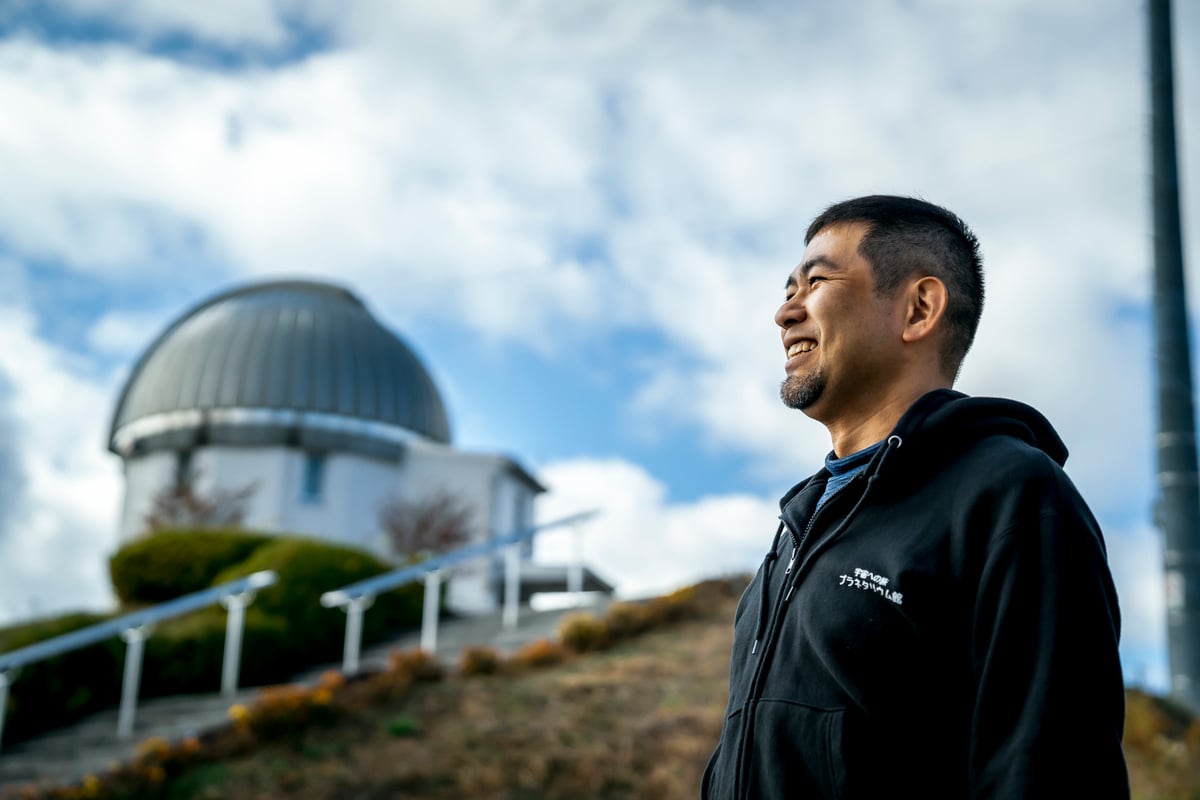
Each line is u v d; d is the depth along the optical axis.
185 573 17.45
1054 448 2.35
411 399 31.66
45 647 11.62
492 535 29.86
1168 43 12.16
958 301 2.48
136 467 31.11
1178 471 11.12
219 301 35.28
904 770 2.00
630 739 9.73
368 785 9.10
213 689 13.20
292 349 30.47
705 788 2.36
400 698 10.84
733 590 15.09
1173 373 11.34
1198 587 10.96
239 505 28.78
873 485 2.22
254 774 9.36
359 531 29.58
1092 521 2.09
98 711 12.29
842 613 2.10
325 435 29.78
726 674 11.48
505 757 9.45
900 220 2.49
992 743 1.92
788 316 2.57
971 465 2.15
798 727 2.08
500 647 14.38
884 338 2.44
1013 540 2.01
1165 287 11.56
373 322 33.19
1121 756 1.91
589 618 13.15
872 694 2.03
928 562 2.08
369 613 15.86
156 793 9.34
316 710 10.24
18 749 11.12
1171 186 11.77
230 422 29.73
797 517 2.43
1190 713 11.08
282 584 15.10
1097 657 1.94
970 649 2.03
